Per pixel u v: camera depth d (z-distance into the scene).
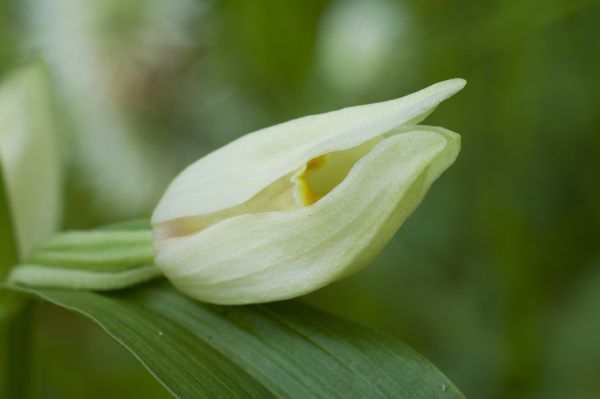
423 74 0.17
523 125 0.17
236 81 0.19
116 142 0.18
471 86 0.18
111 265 0.12
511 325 0.16
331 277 0.11
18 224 0.14
